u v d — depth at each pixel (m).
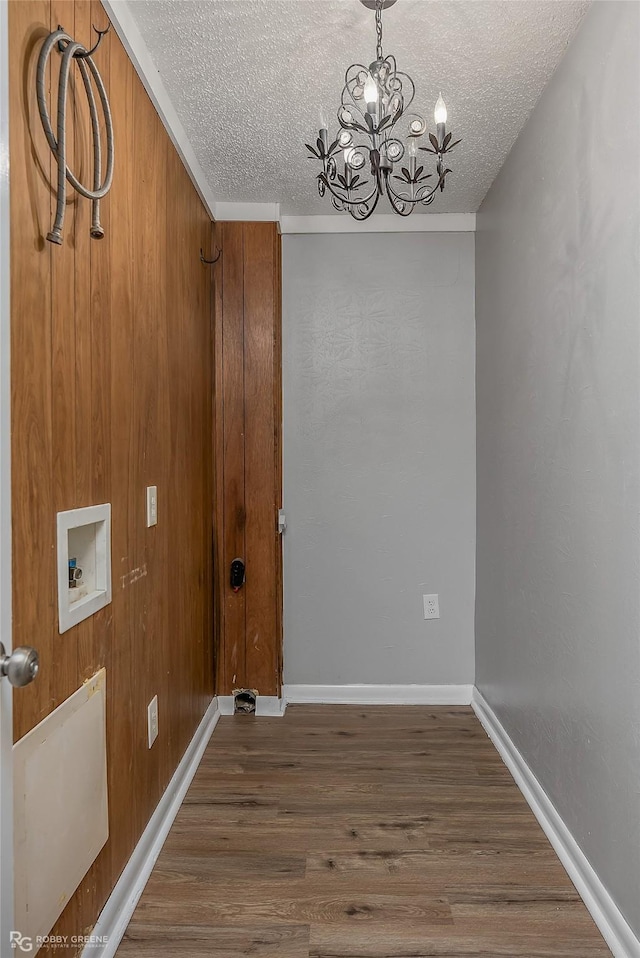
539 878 1.63
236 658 2.76
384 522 2.89
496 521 2.49
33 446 1.06
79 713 1.24
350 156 1.42
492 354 2.54
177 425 2.07
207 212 2.59
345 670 2.90
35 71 1.06
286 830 1.84
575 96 1.63
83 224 1.27
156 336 1.81
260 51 1.66
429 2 1.47
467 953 1.38
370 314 2.87
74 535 1.36
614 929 1.39
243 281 2.72
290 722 2.66
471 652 2.89
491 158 2.31
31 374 1.05
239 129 2.07
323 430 2.88
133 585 1.60
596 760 1.51
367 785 2.11
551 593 1.84
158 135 1.83
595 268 1.52
